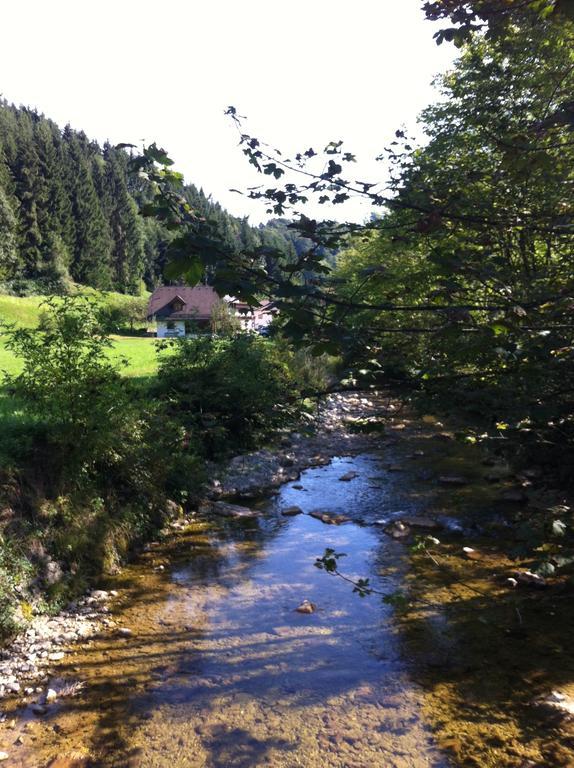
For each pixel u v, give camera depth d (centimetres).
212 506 1102
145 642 625
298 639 624
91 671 570
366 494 1154
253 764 440
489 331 293
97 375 877
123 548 853
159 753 454
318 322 298
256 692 530
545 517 416
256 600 720
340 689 530
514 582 722
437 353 386
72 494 820
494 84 702
